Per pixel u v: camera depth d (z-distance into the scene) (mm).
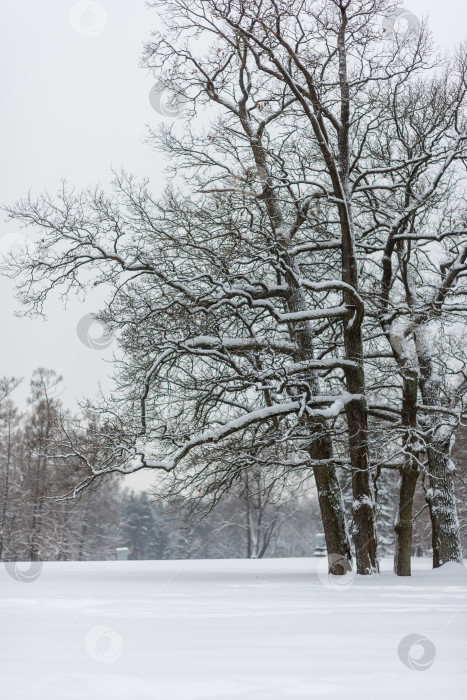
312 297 20891
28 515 38812
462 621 8250
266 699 4309
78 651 5961
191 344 17516
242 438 18953
